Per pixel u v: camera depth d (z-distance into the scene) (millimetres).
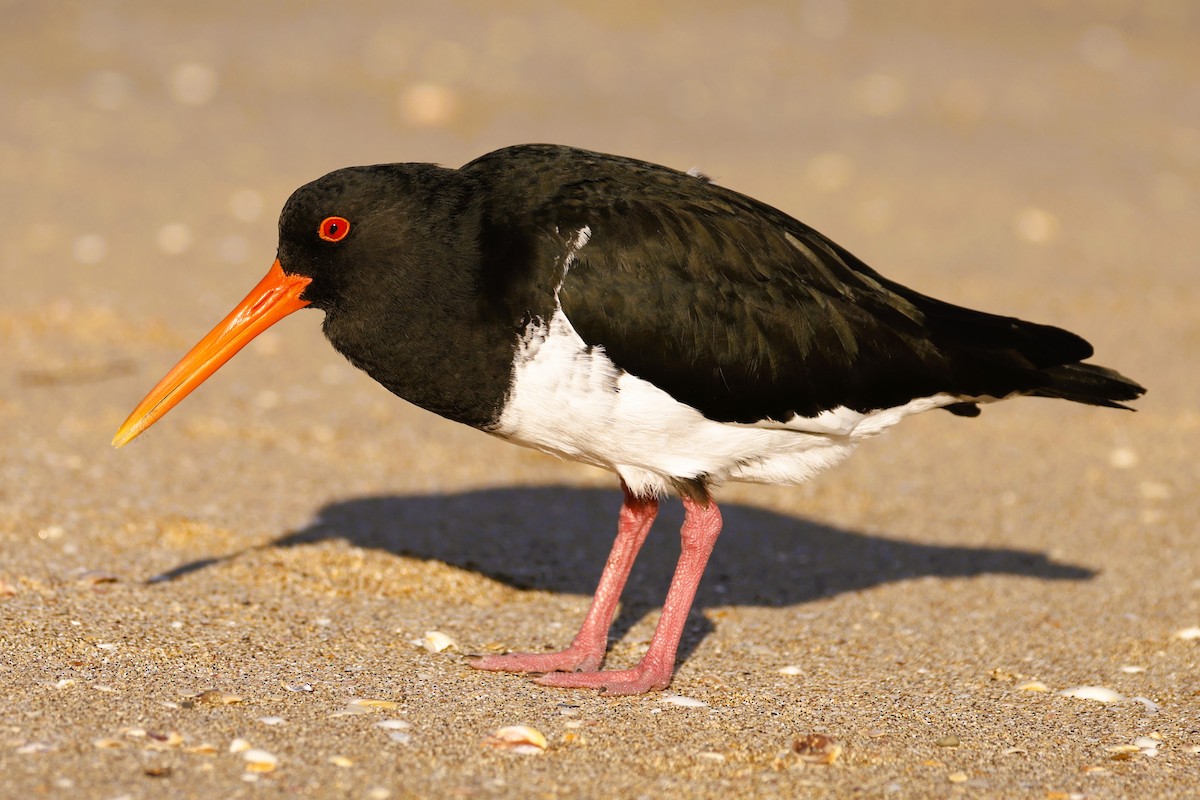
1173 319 18469
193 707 8469
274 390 15742
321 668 9352
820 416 9320
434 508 13125
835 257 9648
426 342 8984
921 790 7918
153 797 7301
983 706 9344
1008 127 28188
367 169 9266
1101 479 14367
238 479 13320
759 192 22938
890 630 10922
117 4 33094
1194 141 27672
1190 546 12719
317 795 7461
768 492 14125
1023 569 12297
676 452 9242
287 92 27938
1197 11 36906
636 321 8820
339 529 12312
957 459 14953
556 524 13070
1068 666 10219
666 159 24547
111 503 12422
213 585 10836
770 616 11195
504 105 27719
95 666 8984
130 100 26844
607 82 29844
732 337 9000
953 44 34156
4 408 14430
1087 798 7879
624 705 9078
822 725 8875
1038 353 9742
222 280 18547
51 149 23688
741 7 36375
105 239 19703
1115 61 33156
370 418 15234
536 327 8797
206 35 31453
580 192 9125
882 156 25766
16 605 9930
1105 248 21375
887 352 9328
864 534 13133
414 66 29984
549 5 35500
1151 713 9281
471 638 10305
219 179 22656
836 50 33281
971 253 20766
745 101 29094
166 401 9383
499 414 9094
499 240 8922
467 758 8031
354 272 9070
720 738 8555
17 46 29516
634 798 7672
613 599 10008
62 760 7613
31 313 16969
